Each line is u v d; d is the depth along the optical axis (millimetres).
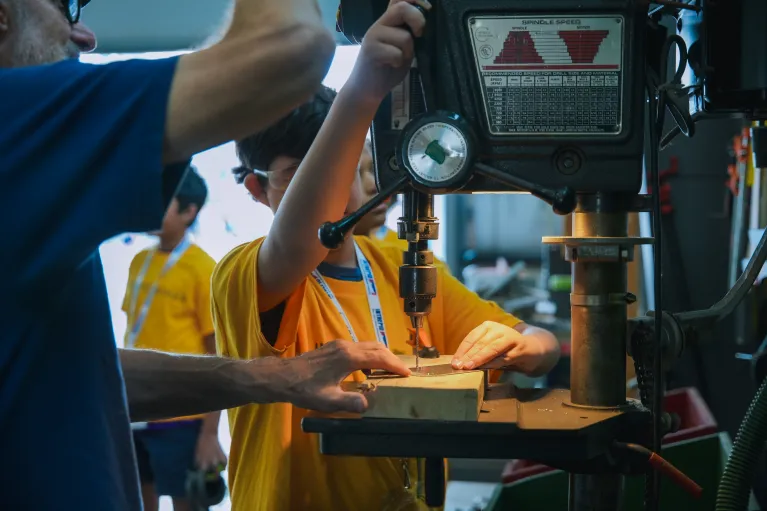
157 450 3033
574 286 1103
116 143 882
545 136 1015
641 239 1057
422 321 1525
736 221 2439
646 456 1021
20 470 899
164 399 1229
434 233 1160
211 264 3168
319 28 908
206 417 3023
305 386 1130
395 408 1010
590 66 1010
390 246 1641
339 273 1509
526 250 6938
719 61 1137
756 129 1306
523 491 1896
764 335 2201
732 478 1097
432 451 1000
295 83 898
